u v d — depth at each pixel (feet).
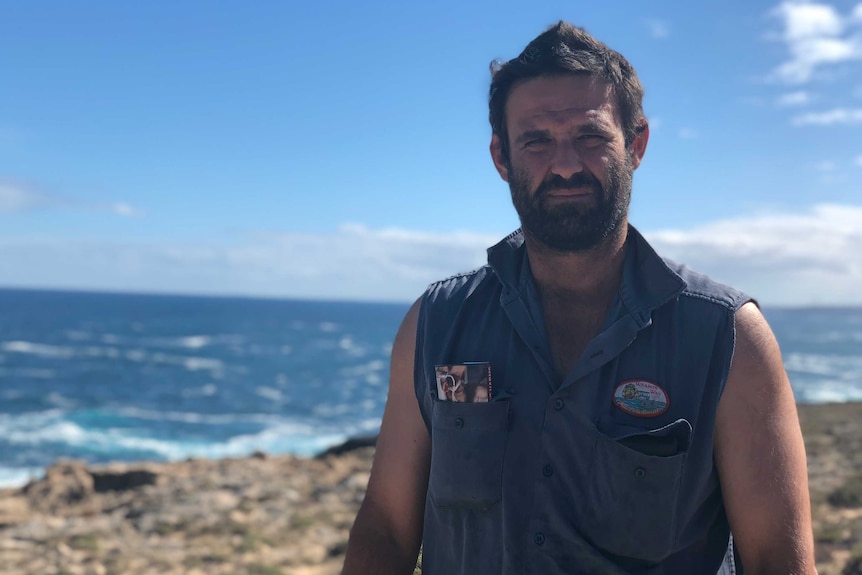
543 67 6.13
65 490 57.16
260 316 612.70
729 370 5.71
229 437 119.03
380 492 6.78
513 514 5.88
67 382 182.70
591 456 5.75
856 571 29.53
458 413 6.09
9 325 388.16
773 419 5.70
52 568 38.29
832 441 71.67
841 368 254.06
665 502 5.57
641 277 6.02
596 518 5.69
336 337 397.80
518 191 6.19
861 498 44.65
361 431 126.72
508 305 6.26
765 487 5.64
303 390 182.39
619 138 6.14
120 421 130.93
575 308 6.23
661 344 5.87
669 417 5.72
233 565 39.11
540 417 5.95
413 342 6.73
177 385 184.44
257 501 54.03
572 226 5.93
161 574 37.86
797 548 5.58
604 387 5.86
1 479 85.61
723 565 5.97
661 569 5.74
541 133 6.06
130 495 56.90
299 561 40.04
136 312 590.55
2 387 169.89
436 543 6.31
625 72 6.25
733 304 5.82
